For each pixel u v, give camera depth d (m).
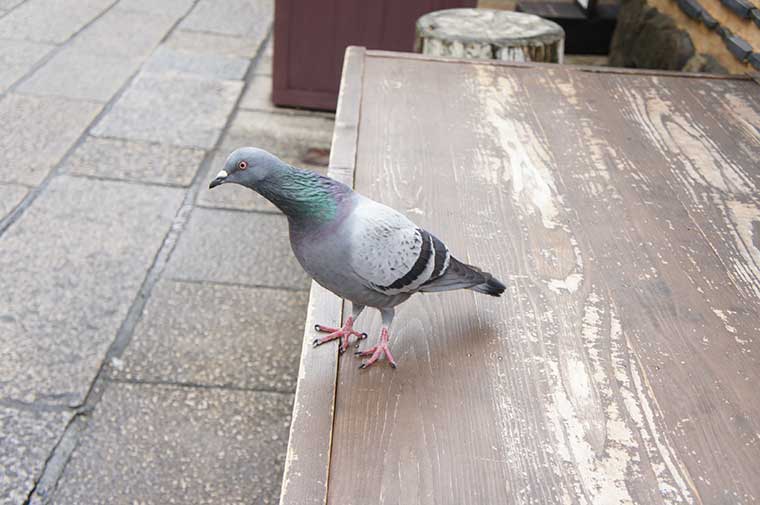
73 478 1.28
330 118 2.58
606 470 0.77
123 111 2.43
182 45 2.98
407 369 0.87
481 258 1.04
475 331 0.93
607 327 0.94
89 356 1.49
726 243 1.10
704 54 1.81
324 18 2.48
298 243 0.87
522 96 1.48
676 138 1.36
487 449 0.78
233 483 1.29
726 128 1.40
